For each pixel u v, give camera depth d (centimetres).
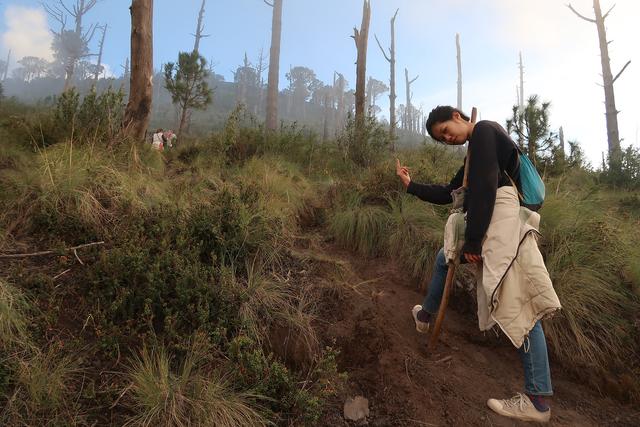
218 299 269
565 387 286
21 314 226
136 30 686
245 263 322
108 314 245
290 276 333
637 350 312
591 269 351
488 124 234
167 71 1336
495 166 224
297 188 533
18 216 319
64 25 3903
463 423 236
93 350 225
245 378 225
